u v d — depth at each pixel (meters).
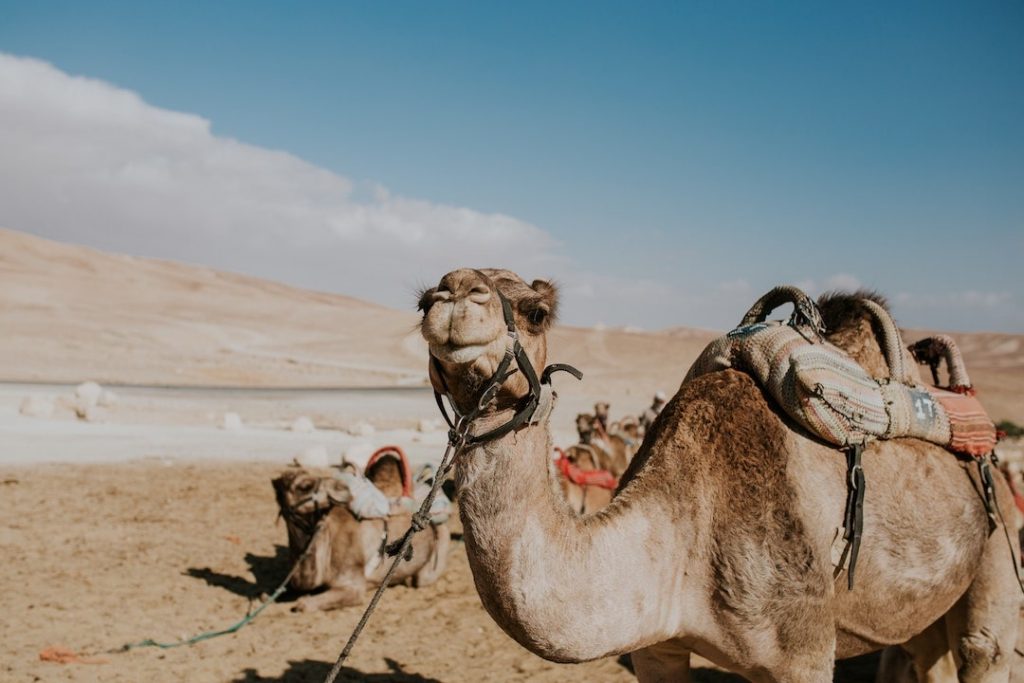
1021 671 5.77
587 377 63.06
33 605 8.16
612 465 13.83
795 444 3.88
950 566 4.18
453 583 9.97
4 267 107.69
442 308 3.02
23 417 21.78
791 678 3.68
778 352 4.04
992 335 171.38
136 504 13.12
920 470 4.18
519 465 3.26
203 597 8.86
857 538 3.78
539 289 3.57
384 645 7.75
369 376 58.31
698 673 7.43
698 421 3.94
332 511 8.84
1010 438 35.62
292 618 8.38
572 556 3.34
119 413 24.67
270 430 23.77
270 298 125.00
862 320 4.57
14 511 12.05
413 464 18.39
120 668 6.78
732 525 3.66
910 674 5.16
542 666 7.36
